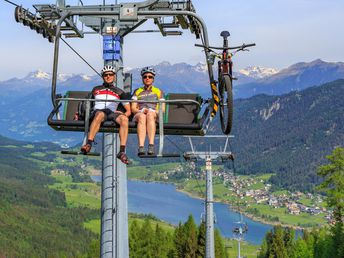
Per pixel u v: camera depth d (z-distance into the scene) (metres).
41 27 17.98
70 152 10.06
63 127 10.44
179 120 10.62
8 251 194.75
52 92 10.40
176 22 17.33
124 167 13.68
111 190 13.42
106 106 10.27
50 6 16.53
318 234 94.25
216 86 10.75
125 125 10.09
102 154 13.56
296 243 97.88
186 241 83.00
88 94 11.02
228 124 10.16
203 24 10.64
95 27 14.42
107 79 10.57
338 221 58.16
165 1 15.85
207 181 36.03
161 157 10.02
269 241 102.19
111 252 13.31
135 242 90.44
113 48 14.00
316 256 72.44
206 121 10.70
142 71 10.65
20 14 17.23
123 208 13.56
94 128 10.13
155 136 10.36
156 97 10.59
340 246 56.41
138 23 13.97
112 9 14.03
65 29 16.34
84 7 14.34
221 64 10.53
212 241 35.81
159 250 90.81
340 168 49.16
